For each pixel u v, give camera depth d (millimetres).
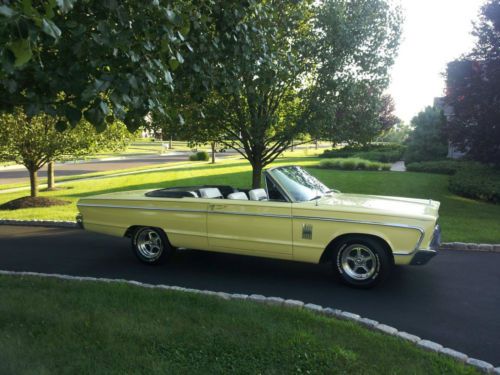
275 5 8539
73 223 9961
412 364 3432
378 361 3453
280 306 4648
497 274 6301
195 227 6270
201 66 5453
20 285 5266
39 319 4176
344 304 5086
